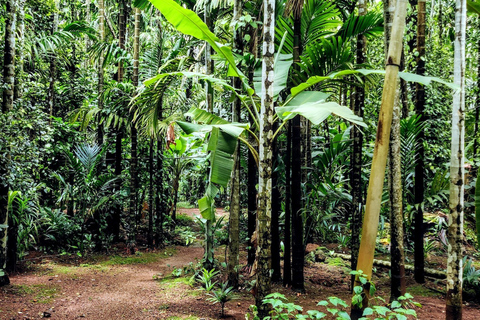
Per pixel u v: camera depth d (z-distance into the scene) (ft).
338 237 28.22
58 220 26.35
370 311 7.87
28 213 21.36
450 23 30.12
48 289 17.51
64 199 28.17
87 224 31.12
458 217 10.74
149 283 19.24
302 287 17.01
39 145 23.77
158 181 30.99
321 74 14.96
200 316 13.80
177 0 22.29
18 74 18.66
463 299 16.61
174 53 25.57
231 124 11.82
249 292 17.24
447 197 20.29
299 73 15.12
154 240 31.86
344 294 17.03
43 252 25.71
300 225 16.81
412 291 18.03
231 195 17.69
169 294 16.83
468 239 27.43
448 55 28.12
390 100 8.81
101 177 27.86
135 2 24.91
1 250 17.12
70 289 17.79
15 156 16.71
